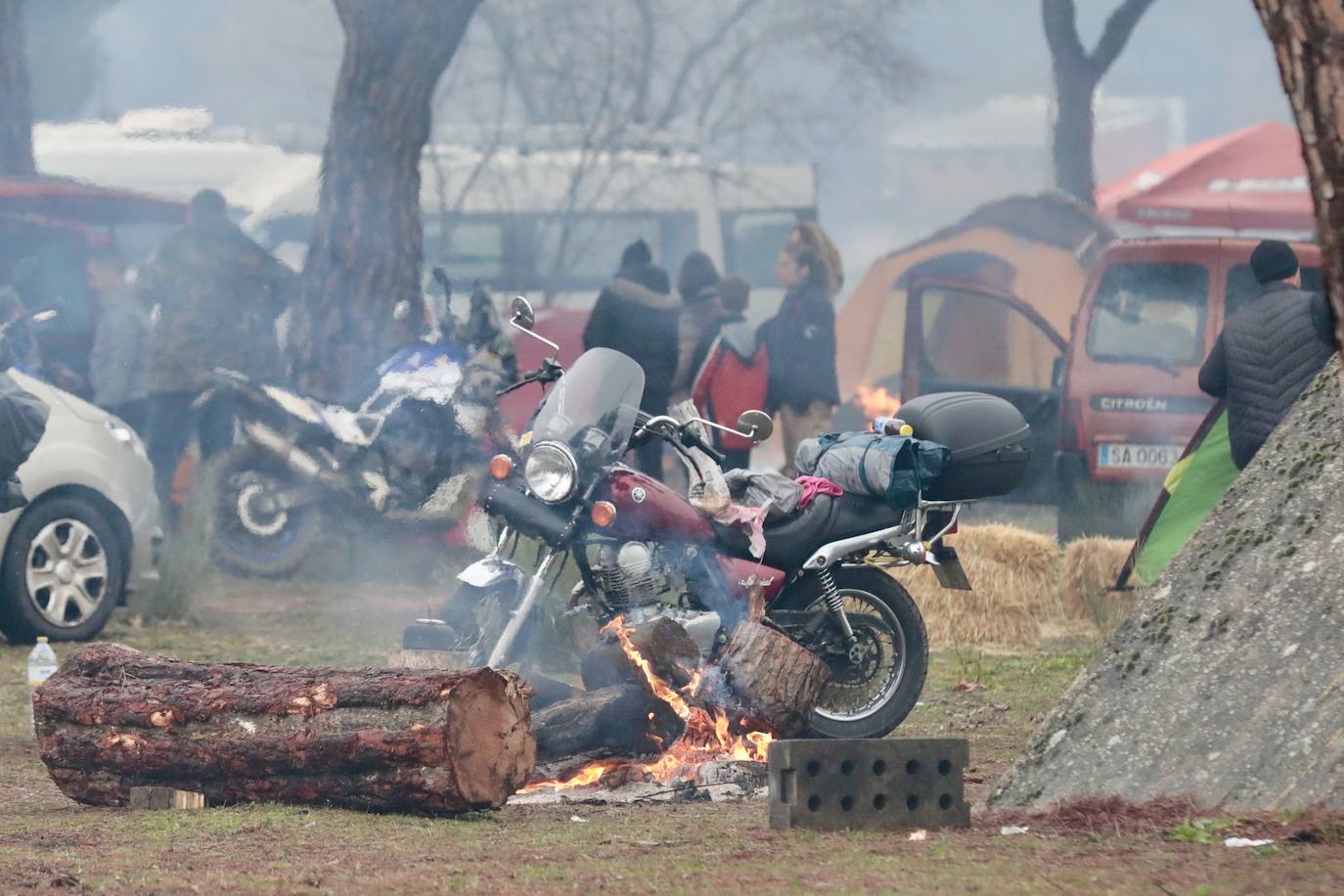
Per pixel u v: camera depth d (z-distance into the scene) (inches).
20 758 1117.7
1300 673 845.2
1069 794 871.1
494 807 868.0
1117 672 906.1
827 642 1135.6
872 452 1135.0
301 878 721.6
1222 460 1541.6
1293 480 936.3
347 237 2444.6
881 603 1152.2
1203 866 700.0
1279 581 890.7
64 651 1625.2
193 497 2137.1
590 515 1073.5
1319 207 625.9
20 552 1654.8
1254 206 3614.7
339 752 861.2
